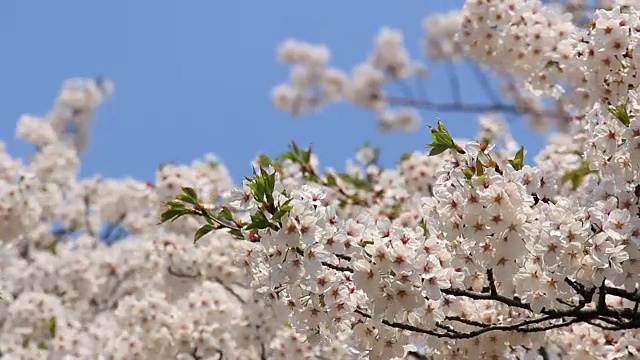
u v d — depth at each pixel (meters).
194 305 10.56
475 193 5.18
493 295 5.54
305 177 10.33
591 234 5.23
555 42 8.74
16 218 10.79
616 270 5.14
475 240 5.21
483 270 5.53
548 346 8.24
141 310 10.51
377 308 5.23
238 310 10.54
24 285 14.45
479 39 9.13
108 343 11.05
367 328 5.92
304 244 5.24
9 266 14.36
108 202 17.08
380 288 5.21
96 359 11.91
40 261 14.63
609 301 7.04
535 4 8.98
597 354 7.05
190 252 10.95
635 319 5.65
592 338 7.12
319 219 5.35
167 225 11.55
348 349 6.73
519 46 8.94
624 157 6.01
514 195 5.16
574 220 5.20
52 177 15.36
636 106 6.00
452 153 5.69
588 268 5.22
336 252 5.32
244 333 10.31
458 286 5.50
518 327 5.76
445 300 5.75
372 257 5.18
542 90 8.80
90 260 14.75
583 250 5.22
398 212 9.90
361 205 10.68
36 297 12.92
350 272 5.55
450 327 5.84
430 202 5.43
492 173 5.17
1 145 13.40
